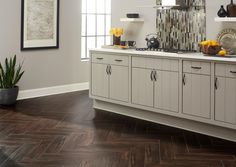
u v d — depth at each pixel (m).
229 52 4.95
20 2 6.59
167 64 5.05
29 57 6.86
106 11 8.40
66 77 7.52
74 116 5.64
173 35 5.69
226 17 4.79
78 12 7.59
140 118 5.60
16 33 6.60
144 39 6.12
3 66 6.48
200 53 5.05
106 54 5.85
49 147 4.22
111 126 5.14
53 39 7.19
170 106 5.07
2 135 4.64
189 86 4.83
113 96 5.82
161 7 5.64
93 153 4.05
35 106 6.25
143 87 5.39
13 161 3.78
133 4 6.21
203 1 5.28
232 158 3.96
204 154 4.08
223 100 4.50
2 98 6.17
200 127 4.88
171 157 3.97
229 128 4.57
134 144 4.39
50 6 7.05
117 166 3.70
